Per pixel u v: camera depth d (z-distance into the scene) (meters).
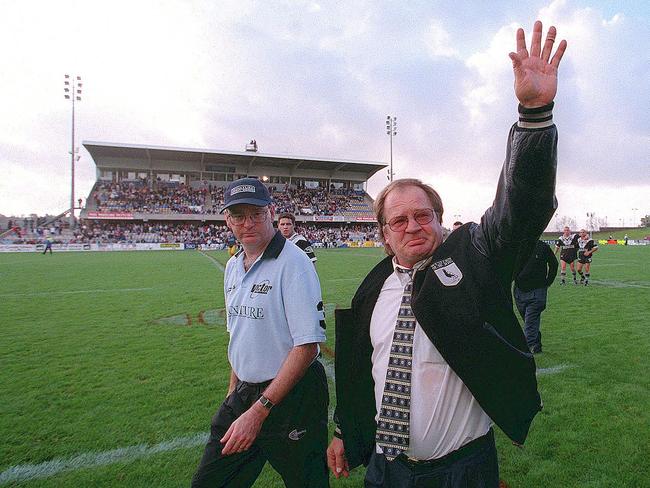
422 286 1.45
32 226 50.06
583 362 5.22
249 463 2.15
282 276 2.07
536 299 5.61
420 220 1.53
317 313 2.04
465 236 1.50
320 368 2.26
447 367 1.45
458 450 1.47
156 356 5.77
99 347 6.23
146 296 11.20
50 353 5.93
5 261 24.55
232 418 2.16
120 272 17.78
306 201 58.50
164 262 23.88
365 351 1.75
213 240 45.88
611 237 65.00
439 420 1.46
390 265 1.76
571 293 11.12
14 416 3.86
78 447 3.30
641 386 4.40
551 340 6.30
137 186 53.31
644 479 2.80
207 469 2.13
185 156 52.25
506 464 3.01
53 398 4.28
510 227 1.29
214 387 4.58
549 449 3.19
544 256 4.89
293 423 2.07
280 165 57.91
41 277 15.76
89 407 4.05
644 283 13.12
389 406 1.53
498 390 1.37
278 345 2.10
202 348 6.18
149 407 4.04
